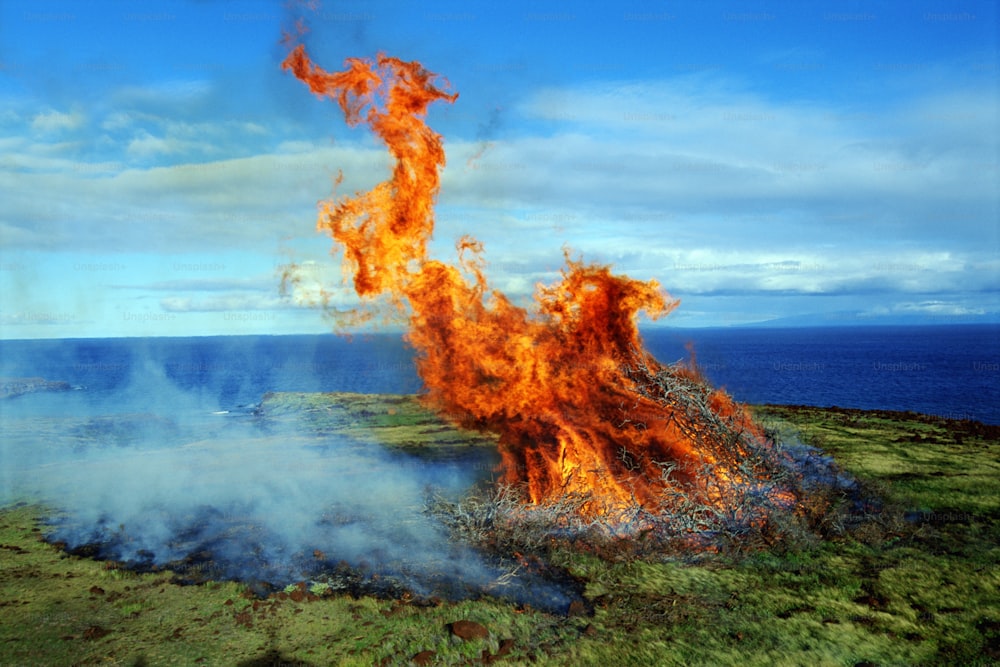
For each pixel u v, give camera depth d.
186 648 6.21
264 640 6.37
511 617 6.82
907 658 5.76
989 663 5.60
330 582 7.82
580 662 5.88
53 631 6.55
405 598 7.32
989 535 8.68
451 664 5.90
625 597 7.26
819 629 6.33
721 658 5.84
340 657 6.03
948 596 6.95
